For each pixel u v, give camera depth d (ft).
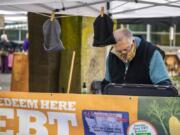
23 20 49.75
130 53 16.20
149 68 16.07
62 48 19.51
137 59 16.28
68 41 24.82
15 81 29.96
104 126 13.29
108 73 17.31
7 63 73.56
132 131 12.97
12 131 14.46
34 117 14.15
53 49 19.34
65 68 24.81
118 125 13.11
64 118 13.74
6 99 14.42
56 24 19.43
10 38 86.38
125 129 13.04
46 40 19.45
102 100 13.26
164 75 15.89
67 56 24.80
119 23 37.17
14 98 14.33
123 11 25.43
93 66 25.88
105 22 17.25
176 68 51.72
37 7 22.58
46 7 22.53
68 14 24.29
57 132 13.87
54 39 19.34
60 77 24.94
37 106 14.05
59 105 13.76
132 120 12.94
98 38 17.26
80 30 24.97
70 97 13.62
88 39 25.44
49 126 13.97
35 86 24.66
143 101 12.84
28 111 14.20
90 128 13.46
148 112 12.80
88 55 25.46
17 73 29.76
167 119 12.66
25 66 29.58
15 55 30.07
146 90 13.97
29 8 22.75
